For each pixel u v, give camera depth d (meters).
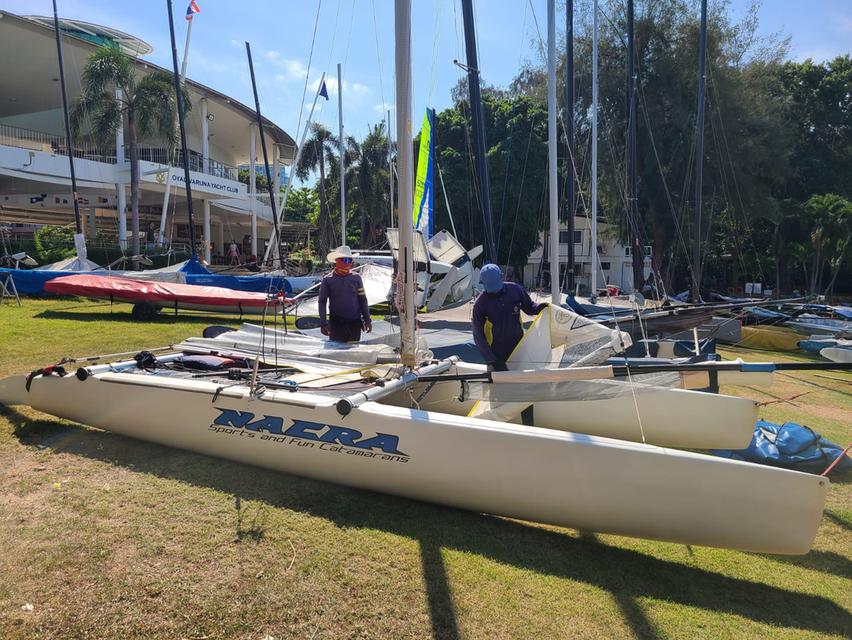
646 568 2.83
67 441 3.92
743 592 2.66
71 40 21.83
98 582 2.38
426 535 2.93
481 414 3.91
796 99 32.19
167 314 11.66
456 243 13.70
